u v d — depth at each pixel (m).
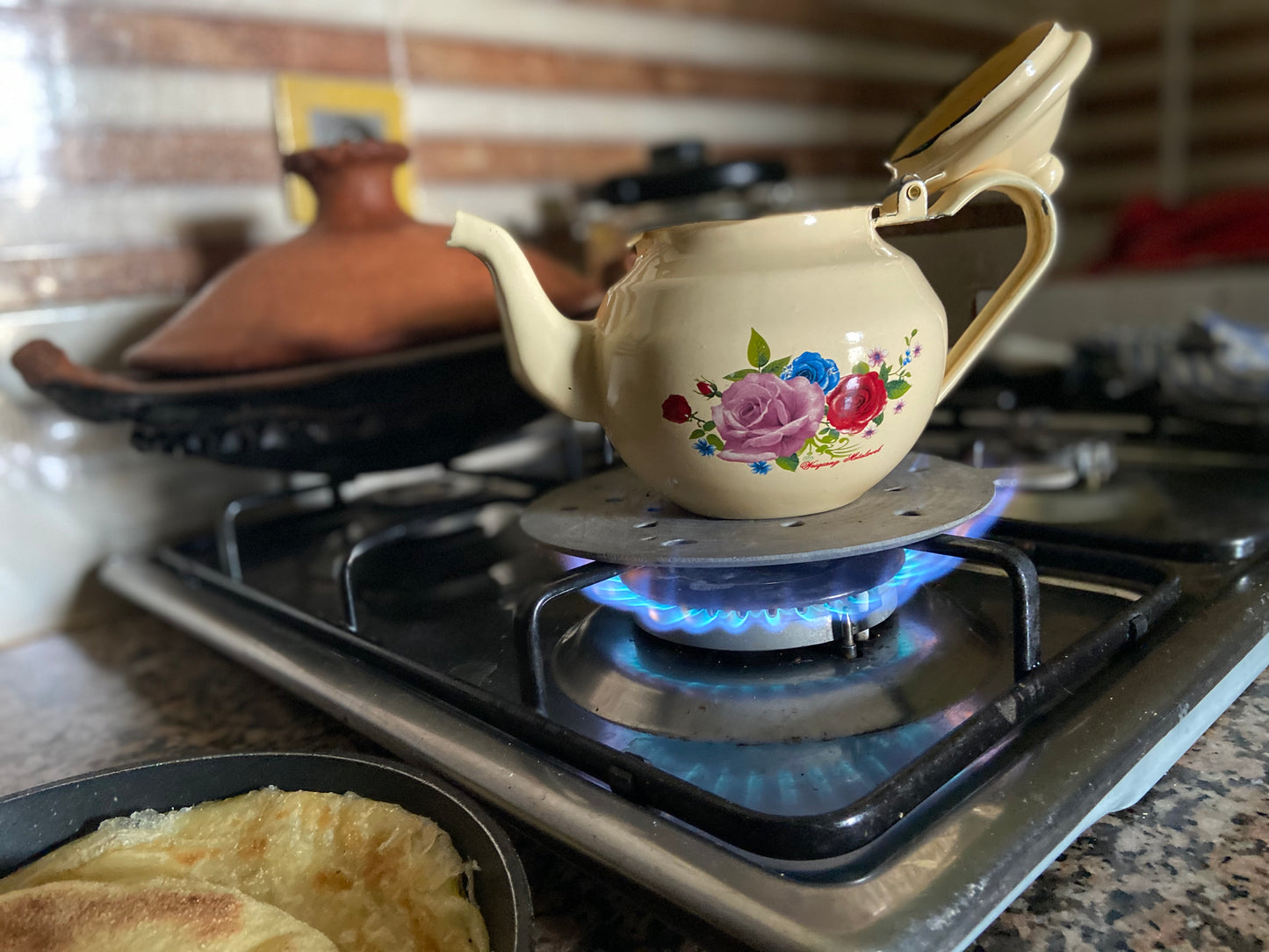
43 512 0.72
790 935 0.24
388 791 0.32
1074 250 2.09
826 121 1.41
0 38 0.68
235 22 0.80
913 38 1.55
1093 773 0.30
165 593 0.61
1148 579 0.45
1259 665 0.41
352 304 0.57
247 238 0.82
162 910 0.28
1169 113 1.94
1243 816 0.32
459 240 0.38
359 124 0.88
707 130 1.23
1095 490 0.67
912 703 0.36
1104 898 0.29
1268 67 1.83
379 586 0.58
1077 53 0.40
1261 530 0.52
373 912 0.29
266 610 0.54
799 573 0.38
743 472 0.36
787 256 0.36
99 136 0.73
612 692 0.38
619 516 0.42
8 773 0.46
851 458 0.36
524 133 1.02
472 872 0.28
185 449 0.56
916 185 0.37
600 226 0.99
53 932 0.27
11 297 0.70
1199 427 0.79
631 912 0.31
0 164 0.69
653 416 0.36
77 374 0.53
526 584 0.56
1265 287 1.29
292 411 0.54
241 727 0.48
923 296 0.37
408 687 0.42
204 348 0.57
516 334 0.40
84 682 0.59
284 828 0.32
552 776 0.33
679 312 0.35
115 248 0.75
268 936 0.27
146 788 0.34
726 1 1.23
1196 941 0.27
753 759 0.33
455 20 0.95
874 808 0.27
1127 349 0.93
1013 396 0.93
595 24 1.08
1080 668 0.35
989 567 0.49
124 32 0.74
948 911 0.24
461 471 0.73
